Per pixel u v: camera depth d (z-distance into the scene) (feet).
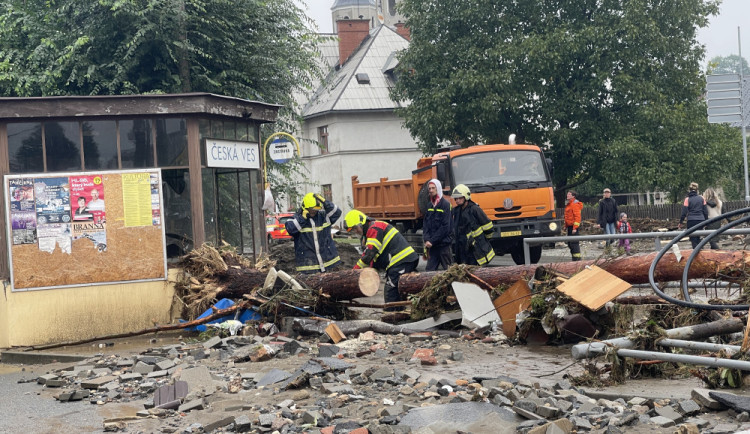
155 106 36.86
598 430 16.96
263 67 68.49
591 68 107.55
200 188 37.96
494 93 105.70
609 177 104.88
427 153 118.52
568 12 109.19
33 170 35.22
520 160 64.54
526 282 29.40
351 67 164.45
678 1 105.81
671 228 95.35
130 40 61.46
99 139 36.27
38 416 22.39
